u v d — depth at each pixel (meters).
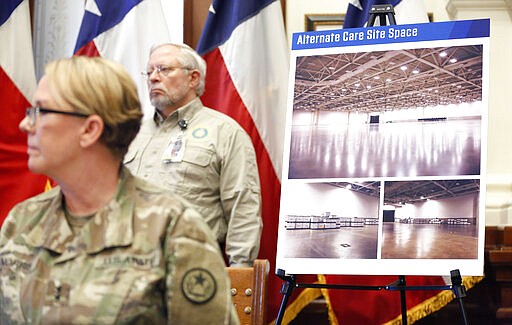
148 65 3.11
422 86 2.94
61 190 1.37
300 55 3.11
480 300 3.45
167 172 2.98
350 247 2.82
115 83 1.32
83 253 1.28
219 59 3.68
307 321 3.60
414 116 2.91
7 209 3.58
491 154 3.67
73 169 1.31
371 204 2.85
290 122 3.03
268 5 3.73
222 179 3.01
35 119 1.30
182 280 1.26
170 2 3.94
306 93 3.05
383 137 2.92
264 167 3.59
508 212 3.52
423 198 2.81
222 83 3.65
